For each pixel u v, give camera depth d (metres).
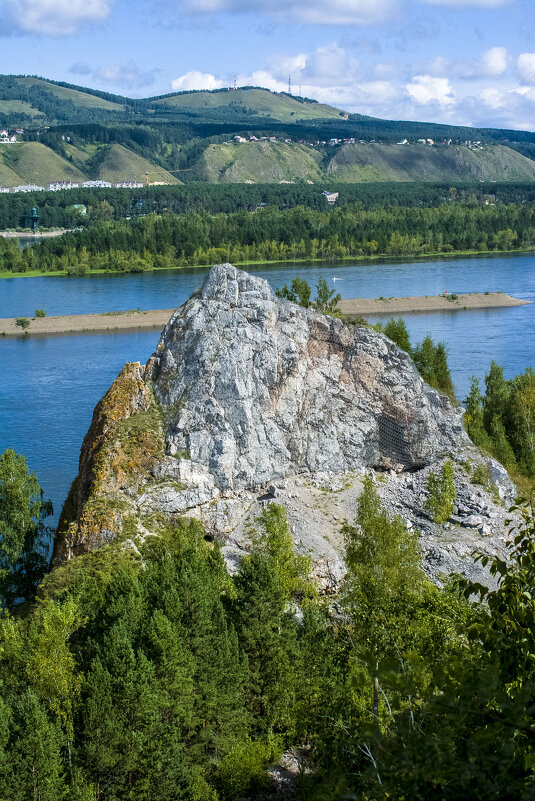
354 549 63.28
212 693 48.66
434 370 126.44
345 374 95.38
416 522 83.88
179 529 73.31
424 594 53.19
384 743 15.73
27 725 41.47
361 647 46.44
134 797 43.66
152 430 85.06
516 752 15.42
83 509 76.31
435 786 14.76
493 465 95.44
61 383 182.38
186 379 88.94
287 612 57.50
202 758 47.81
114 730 43.31
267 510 82.12
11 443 136.38
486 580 74.56
